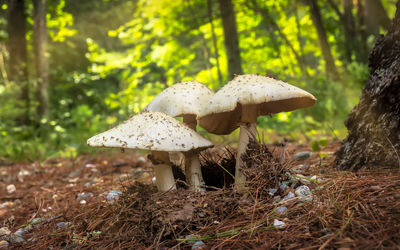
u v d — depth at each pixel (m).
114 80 2.90
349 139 0.52
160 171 0.45
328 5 2.35
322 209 0.40
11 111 1.49
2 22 1.95
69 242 0.43
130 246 0.40
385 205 0.38
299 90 0.43
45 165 1.03
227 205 0.42
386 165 0.47
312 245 0.35
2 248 0.44
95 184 0.69
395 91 0.47
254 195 0.44
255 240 0.37
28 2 1.96
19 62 1.67
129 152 1.15
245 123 0.46
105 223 0.44
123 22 1.73
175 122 0.44
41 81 1.71
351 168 0.50
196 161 0.46
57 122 1.68
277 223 0.39
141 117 0.43
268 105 0.49
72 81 2.32
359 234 0.36
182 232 0.40
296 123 1.14
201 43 2.08
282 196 0.44
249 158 0.45
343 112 1.16
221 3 1.30
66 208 0.55
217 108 0.42
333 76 1.67
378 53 0.50
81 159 1.09
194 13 1.66
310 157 0.67
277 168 0.45
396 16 0.49
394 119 0.47
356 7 2.13
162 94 0.48
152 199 0.42
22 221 0.53
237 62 1.30
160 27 1.69
